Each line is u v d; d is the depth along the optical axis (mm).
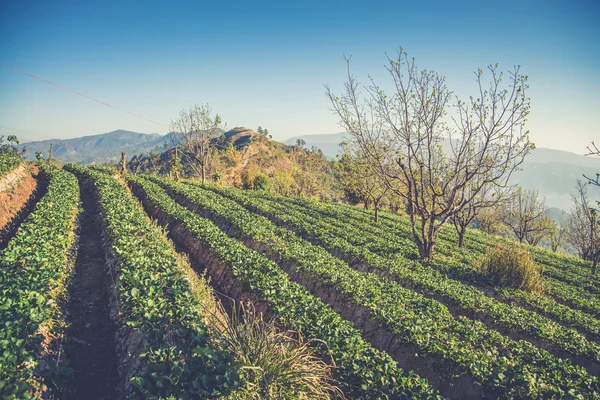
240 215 22625
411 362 8484
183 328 6809
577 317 12891
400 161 18125
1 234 16281
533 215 37250
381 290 11875
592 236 24391
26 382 5266
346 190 45469
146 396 5285
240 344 6090
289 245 16531
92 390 6488
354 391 6270
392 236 25766
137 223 15281
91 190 27562
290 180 53719
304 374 5785
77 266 12195
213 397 5273
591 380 7672
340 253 18781
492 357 8039
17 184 23750
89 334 8344
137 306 7461
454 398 7383
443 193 17906
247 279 10977
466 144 16547
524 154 15422
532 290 16359
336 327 8078
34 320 6598
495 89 15547
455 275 17078
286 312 8703
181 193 30719
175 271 9875
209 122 42562
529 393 6805
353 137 19562
